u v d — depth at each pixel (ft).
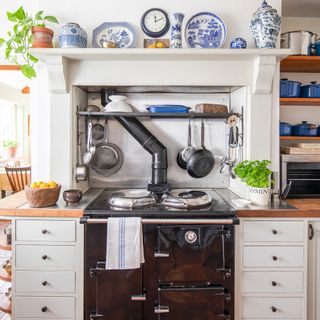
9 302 6.37
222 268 4.99
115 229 4.87
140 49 5.45
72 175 6.15
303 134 6.64
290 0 6.45
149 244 5.00
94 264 5.03
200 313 5.04
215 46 6.10
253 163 5.61
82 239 5.12
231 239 5.02
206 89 6.89
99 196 6.31
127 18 6.15
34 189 5.24
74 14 6.10
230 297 5.08
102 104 7.06
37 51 5.37
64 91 5.89
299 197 6.39
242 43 5.60
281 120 7.34
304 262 5.16
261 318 5.19
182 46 6.07
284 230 5.15
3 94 16.60
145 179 7.28
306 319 5.19
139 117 7.19
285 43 6.37
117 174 7.27
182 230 4.91
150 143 6.59
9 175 12.73
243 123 6.22
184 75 5.95
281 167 6.36
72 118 6.07
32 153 6.83
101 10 6.12
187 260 4.98
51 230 5.13
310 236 5.25
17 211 5.10
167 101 7.25
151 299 5.05
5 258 9.30
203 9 6.16
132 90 7.00
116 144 7.23
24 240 5.15
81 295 5.15
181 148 7.26
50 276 5.15
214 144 7.30
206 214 5.01
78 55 5.56
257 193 5.49
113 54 5.51
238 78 5.95
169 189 6.44
